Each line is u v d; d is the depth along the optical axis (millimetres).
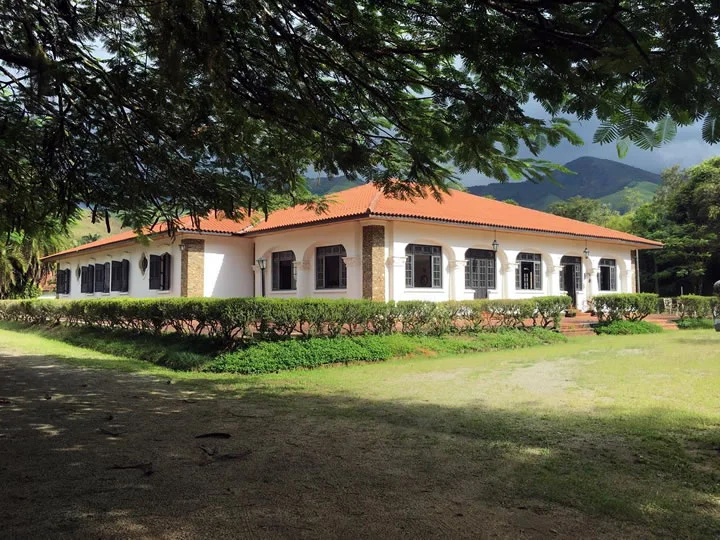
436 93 4980
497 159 5645
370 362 12070
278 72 5316
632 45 3467
